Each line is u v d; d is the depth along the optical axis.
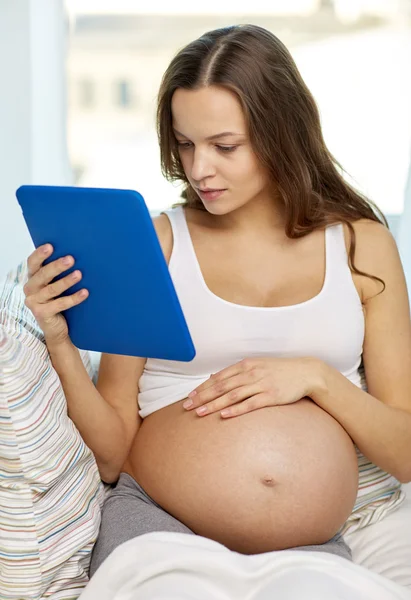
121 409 1.44
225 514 1.29
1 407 1.11
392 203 3.11
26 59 2.75
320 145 1.49
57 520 1.17
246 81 1.29
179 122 1.31
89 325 1.24
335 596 1.05
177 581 1.08
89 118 3.46
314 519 1.30
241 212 1.46
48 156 2.96
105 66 3.38
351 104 3.08
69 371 1.29
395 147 3.09
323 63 3.08
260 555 1.12
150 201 3.54
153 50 3.35
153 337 1.20
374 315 1.47
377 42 3.04
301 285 1.43
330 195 1.53
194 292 1.41
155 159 3.52
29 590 1.14
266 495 1.28
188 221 1.49
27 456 1.13
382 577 1.12
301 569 1.10
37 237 1.17
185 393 1.40
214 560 1.09
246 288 1.43
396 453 1.41
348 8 3.03
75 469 1.23
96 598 1.09
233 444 1.30
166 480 1.32
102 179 3.54
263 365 1.34
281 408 1.33
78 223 1.12
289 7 3.07
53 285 1.17
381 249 1.48
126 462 1.43
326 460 1.31
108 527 1.25
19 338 1.22
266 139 1.33
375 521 1.44
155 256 1.10
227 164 1.32
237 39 1.32
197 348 1.39
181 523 1.28
